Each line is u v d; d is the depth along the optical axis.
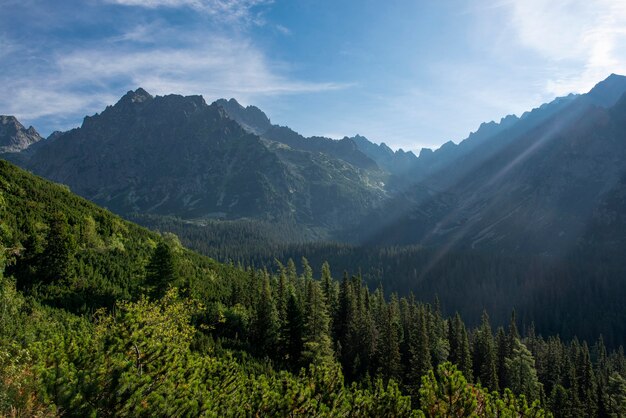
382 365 61.59
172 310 30.23
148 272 52.81
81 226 62.94
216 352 45.00
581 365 78.62
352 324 73.31
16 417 9.83
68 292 45.16
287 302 66.75
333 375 15.23
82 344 13.65
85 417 10.55
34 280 44.53
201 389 13.76
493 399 13.25
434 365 71.12
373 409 14.04
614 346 148.75
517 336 91.81
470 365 68.19
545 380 82.94
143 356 13.41
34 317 31.64
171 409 11.81
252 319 62.88
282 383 14.77
